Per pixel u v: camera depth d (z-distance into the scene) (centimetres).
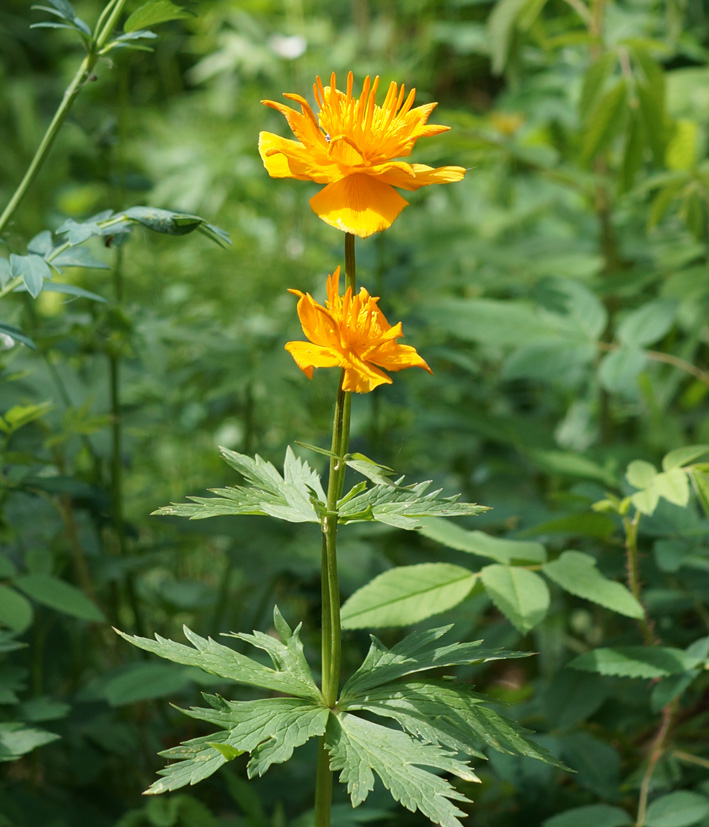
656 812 87
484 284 130
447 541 89
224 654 80
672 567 91
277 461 118
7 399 101
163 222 83
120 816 98
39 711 89
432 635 81
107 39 85
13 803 93
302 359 77
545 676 107
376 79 77
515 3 124
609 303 132
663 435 113
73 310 104
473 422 108
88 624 107
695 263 132
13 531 97
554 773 91
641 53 111
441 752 78
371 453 107
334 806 91
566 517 92
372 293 115
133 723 100
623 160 115
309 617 115
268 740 77
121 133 102
